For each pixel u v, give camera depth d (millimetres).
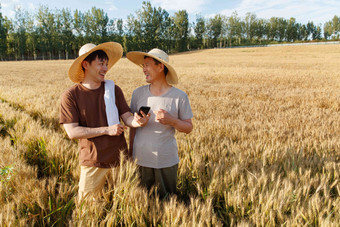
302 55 49938
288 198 2074
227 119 5918
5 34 69125
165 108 2449
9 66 35406
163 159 2457
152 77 2436
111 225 1847
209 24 107188
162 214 2004
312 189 2549
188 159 3125
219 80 17453
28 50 75375
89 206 1939
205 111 7156
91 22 83062
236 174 2531
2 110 5742
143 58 2592
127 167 2062
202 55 63156
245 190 2395
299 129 5371
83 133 2092
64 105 2158
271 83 15523
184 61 42812
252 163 3047
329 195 2275
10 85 13148
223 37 114625
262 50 69000
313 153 3795
